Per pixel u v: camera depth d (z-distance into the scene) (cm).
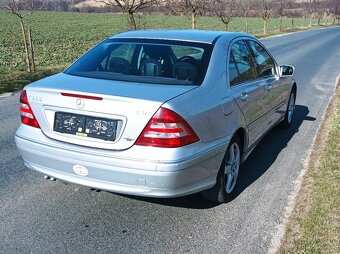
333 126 655
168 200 401
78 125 331
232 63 417
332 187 418
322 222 350
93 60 416
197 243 331
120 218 366
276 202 405
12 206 383
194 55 390
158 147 310
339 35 4003
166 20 5731
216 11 3194
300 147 580
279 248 319
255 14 5438
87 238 334
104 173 325
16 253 312
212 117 348
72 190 420
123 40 433
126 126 315
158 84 352
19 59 1948
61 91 337
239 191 430
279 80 558
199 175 339
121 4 1633
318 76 1287
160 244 328
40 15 6812
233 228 354
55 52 2344
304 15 8250
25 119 363
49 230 344
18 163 493
